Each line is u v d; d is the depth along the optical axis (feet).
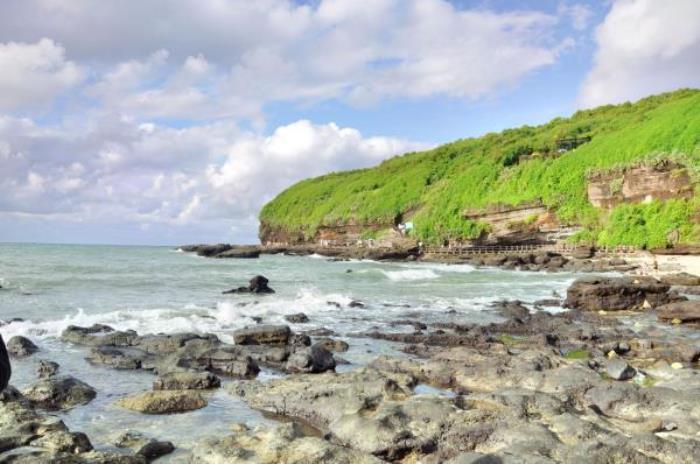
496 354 55.26
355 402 37.35
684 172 221.66
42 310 82.94
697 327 77.25
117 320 74.49
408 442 30.53
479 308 97.96
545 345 61.87
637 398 37.42
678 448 27.55
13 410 33.12
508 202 290.15
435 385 45.14
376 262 284.00
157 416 37.68
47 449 27.91
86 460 26.96
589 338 67.46
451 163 414.82
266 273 179.63
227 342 63.21
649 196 232.73
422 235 328.49
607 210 251.80
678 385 40.98
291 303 97.14
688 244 210.59
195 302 98.17
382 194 401.29
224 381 47.29
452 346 63.67
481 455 26.89
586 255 233.14
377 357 54.60
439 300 108.68
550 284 147.74
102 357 53.11
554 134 381.81
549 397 36.83
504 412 33.99
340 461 27.40
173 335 60.70
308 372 50.26
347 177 526.16
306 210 480.64
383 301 107.04
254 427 35.19
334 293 120.67
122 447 31.45
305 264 250.16
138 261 223.30
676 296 97.25
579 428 31.01
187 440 33.12
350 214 407.85
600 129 349.20
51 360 53.42
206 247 324.60
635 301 95.35
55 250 330.95
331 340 62.85
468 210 310.45
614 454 26.53
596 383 41.37
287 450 28.37
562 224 268.41
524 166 310.45
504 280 161.58
